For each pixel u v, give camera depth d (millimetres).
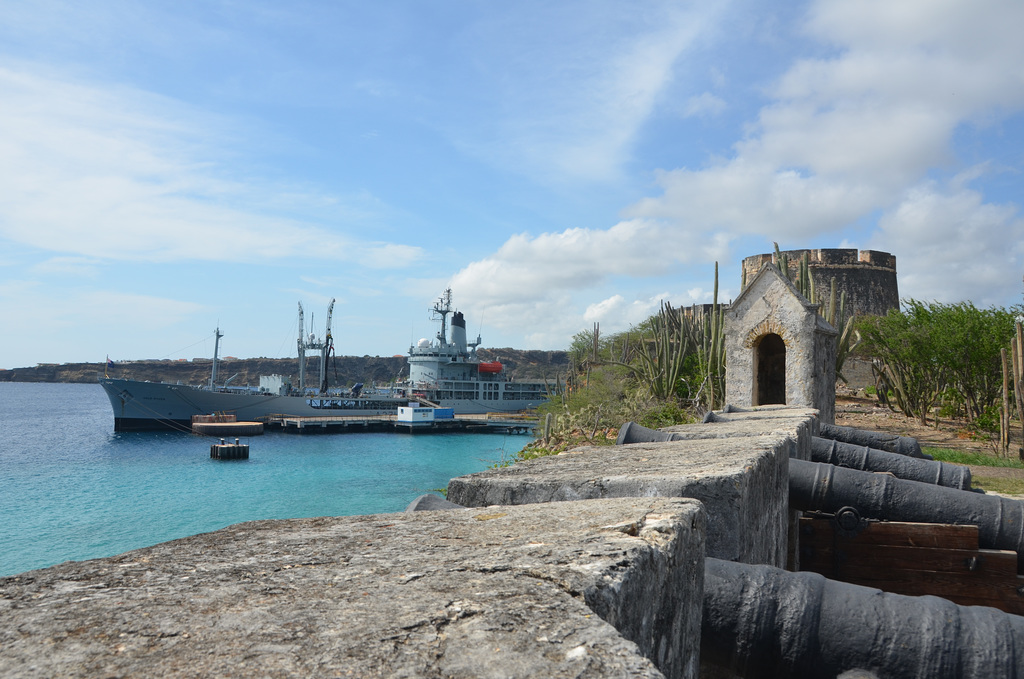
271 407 79000
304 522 2240
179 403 74625
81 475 45469
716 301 20875
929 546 5105
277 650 1028
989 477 12766
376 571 1520
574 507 2389
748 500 3516
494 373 91562
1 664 962
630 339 34062
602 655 1061
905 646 2607
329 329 95125
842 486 5449
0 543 28219
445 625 1165
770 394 19500
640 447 5301
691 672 2127
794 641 2717
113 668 954
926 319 22438
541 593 1334
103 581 1430
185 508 35188
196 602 1275
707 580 2932
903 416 22828
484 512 2420
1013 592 4836
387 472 46938
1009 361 20859
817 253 38062
